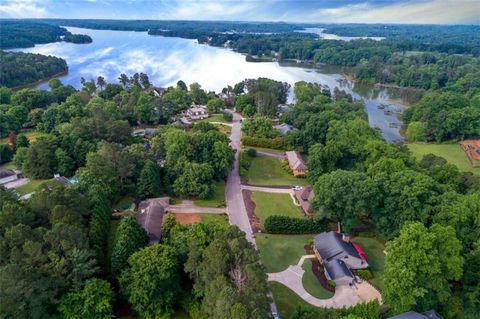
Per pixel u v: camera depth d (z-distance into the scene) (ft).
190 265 160.66
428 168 285.84
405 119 512.22
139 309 153.79
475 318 167.73
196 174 273.54
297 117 440.45
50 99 499.10
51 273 145.38
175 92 539.70
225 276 147.64
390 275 166.50
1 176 288.10
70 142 310.86
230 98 571.28
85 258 153.89
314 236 235.61
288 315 170.30
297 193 284.41
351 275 191.52
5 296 127.03
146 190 264.93
